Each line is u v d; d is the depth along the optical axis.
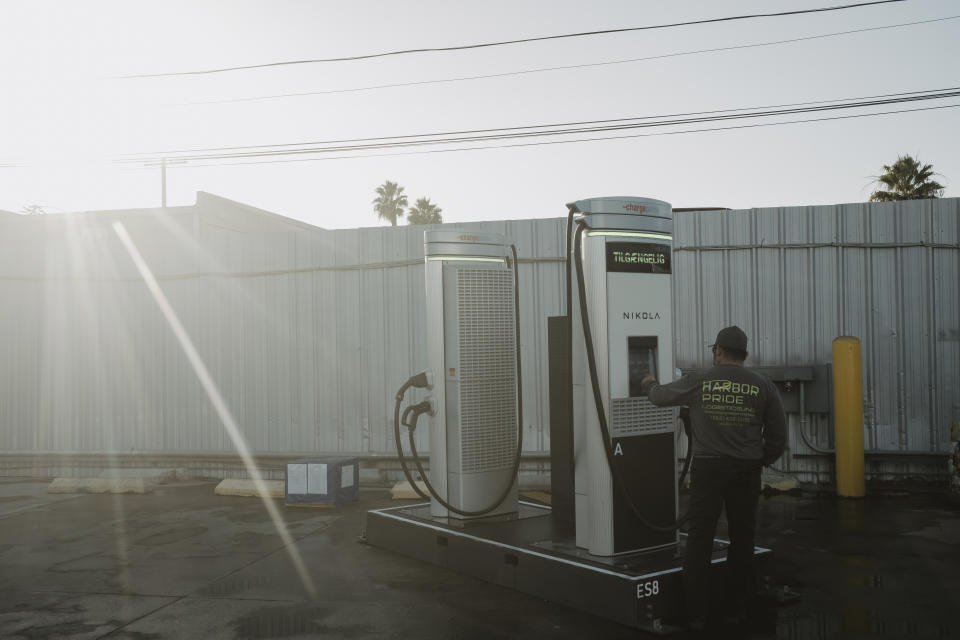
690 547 4.34
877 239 8.38
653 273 5.04
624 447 4.82
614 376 4.80
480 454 6.08
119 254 10.31
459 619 4.50
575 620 4.44
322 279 9.58
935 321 8.25
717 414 4.31
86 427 10.38
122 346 10.28
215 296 9.98
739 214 8.65
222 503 8.45
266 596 5.02
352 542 6.54
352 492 8.35
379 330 9.39
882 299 8.35
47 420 10.48
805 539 6.16
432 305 6.19
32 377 10.53
